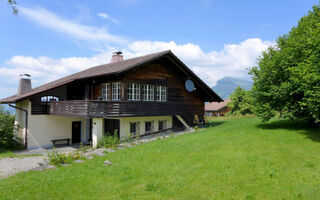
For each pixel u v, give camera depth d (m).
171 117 18.08
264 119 13.32
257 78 13.48
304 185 5.73
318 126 12.20
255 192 5.59
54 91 16.78
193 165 7.73
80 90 18.22
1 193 6.21
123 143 12.59
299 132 11.30
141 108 14.39
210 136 12.55
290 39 12.65
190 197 5.58
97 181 6.82
